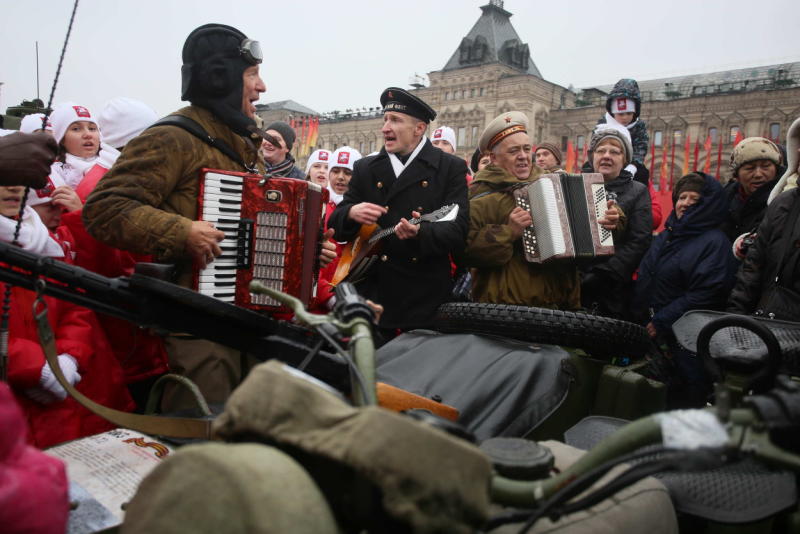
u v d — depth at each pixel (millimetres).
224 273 2564
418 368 2537
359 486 943
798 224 3225
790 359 2104
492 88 48938
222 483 828
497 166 3766
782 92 36562
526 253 3455
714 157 38969
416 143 3824
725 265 4207
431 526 854
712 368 2055
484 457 927
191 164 2576
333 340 1319
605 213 3482
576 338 2600
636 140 5750
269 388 998
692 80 44375
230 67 2641
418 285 3689
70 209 2881
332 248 3027
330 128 54500
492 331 2711
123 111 3846
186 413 1916
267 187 2578
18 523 973
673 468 1014
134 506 895
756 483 1702
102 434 1802
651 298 4469
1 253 1618
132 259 3000
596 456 1082
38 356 2305
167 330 1840
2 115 5145
